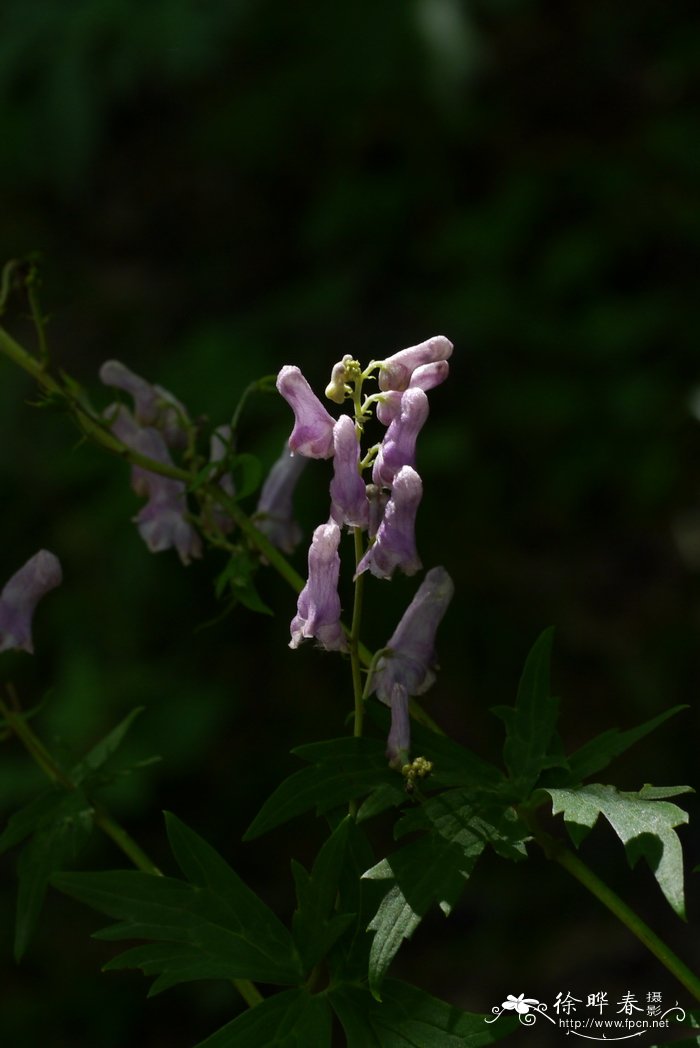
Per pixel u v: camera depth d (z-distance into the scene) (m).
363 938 0.56
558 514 1.28
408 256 1.43
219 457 0.65
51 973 1.05
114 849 1.09
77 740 1.07
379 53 1.43
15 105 1.39
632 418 1.25
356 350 1.31
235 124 1.55
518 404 1.28
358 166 1.51
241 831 1.14
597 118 1.49
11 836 0.61
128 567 1.16
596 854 1.08
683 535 1.25
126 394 1.28
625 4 1.55
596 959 0.99
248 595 0.62
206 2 1.29
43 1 1.33
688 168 1.39
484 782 0.56
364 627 1.14
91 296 1.50
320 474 1.11
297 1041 0.55
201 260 1.54
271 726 1.18
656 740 1.15
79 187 1.57
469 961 1.02
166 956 0.55
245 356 1.26
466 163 1.48
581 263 1.32
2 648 0.62
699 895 1.02
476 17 1.51
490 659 1.20
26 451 1.24
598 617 1.23
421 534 1.24
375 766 0.57
